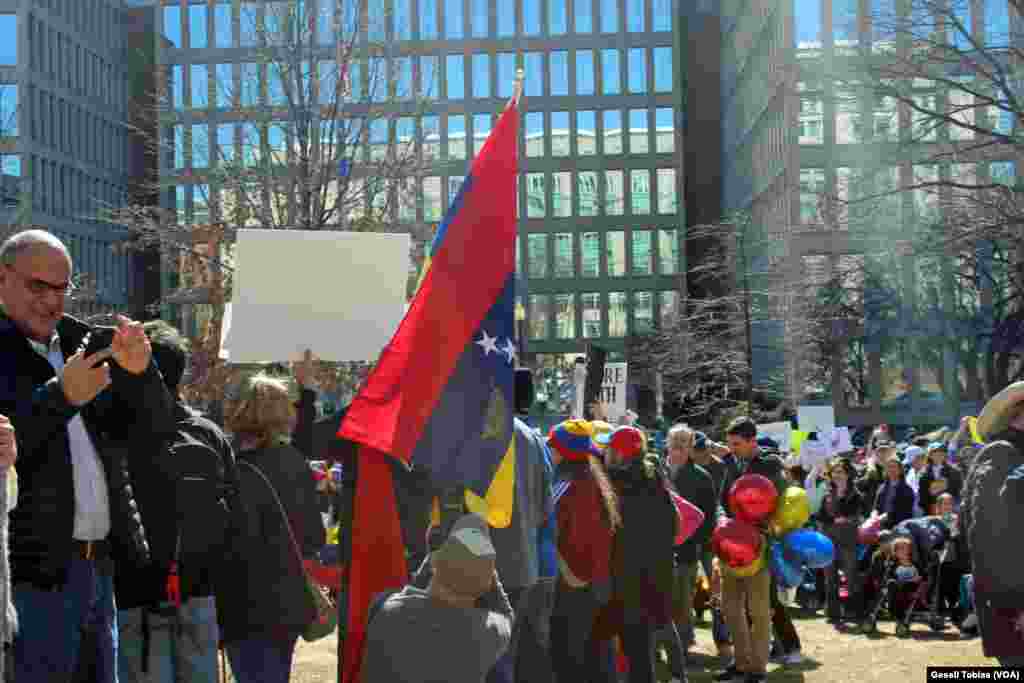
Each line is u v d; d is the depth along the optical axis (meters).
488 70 85.62
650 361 61.62
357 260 7.77
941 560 14.09
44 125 71.69
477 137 84.75
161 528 5.48
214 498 5.85
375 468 6.29
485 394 6.09
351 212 26.34
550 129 86.56
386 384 5.92
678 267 84.94
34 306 4.70
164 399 5.01
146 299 81.00
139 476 5.40
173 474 5.50
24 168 68.50
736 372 52.38
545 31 86.06
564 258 86.50
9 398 4.65
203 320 23.86
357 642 6.20
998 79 31.83
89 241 76.19
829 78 39.91
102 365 4.49
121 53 82.31
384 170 25.27
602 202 86.50
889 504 15.59
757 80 74.06
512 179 6.29
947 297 50.72
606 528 7.85
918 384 62.03
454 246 6.12
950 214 33.28
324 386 21.08
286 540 6.46
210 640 5.93
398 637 4.63
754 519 10.67
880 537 14.75
